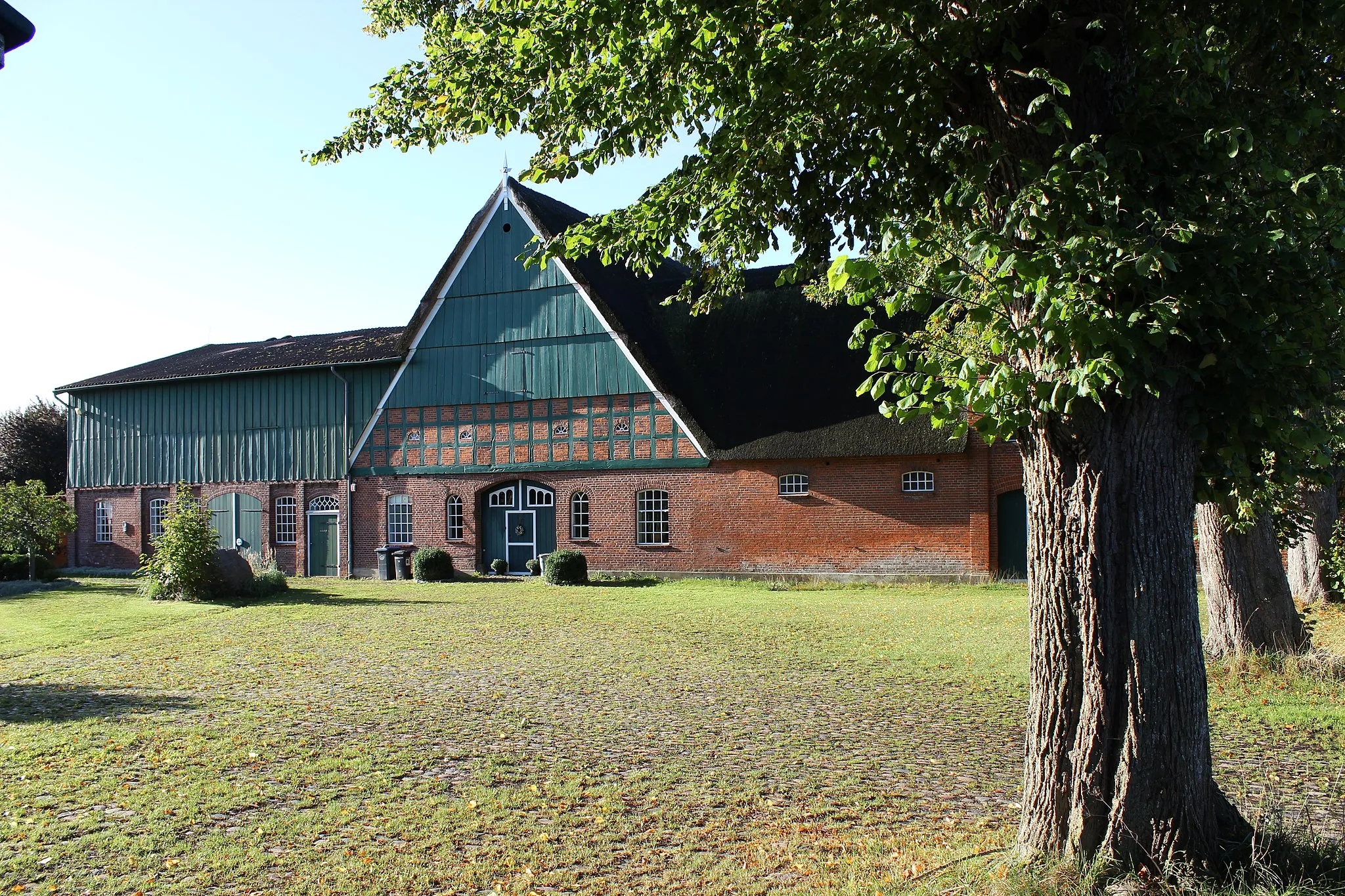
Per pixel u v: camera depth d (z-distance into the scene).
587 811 7.46
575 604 21.98
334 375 33.00
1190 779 5.17
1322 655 11.70
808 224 7.17
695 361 29.83
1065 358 4.71
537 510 30.05
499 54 6.90
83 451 37.44
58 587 27.39
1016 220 4.80
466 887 6.04
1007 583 24.52
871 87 5.62
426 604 22.36
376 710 11.07
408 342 31.59
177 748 9.31
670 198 6.92
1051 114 5.31
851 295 5.07
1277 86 5.83
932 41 5.46
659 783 8.16
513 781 8.26
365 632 17.70
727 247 7.65
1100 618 5.23
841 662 14.02
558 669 13.69
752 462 27.14
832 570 26.23
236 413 34.56
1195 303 4.67
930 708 10.97
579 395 29.23
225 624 19.02
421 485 31.27
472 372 30.73
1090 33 5.30
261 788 8.06
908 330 27.70
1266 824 5.63
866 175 6.92
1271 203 5.06
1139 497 5.21
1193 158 5.00
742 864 6.32
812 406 27.28
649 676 13.07
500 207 30.61
